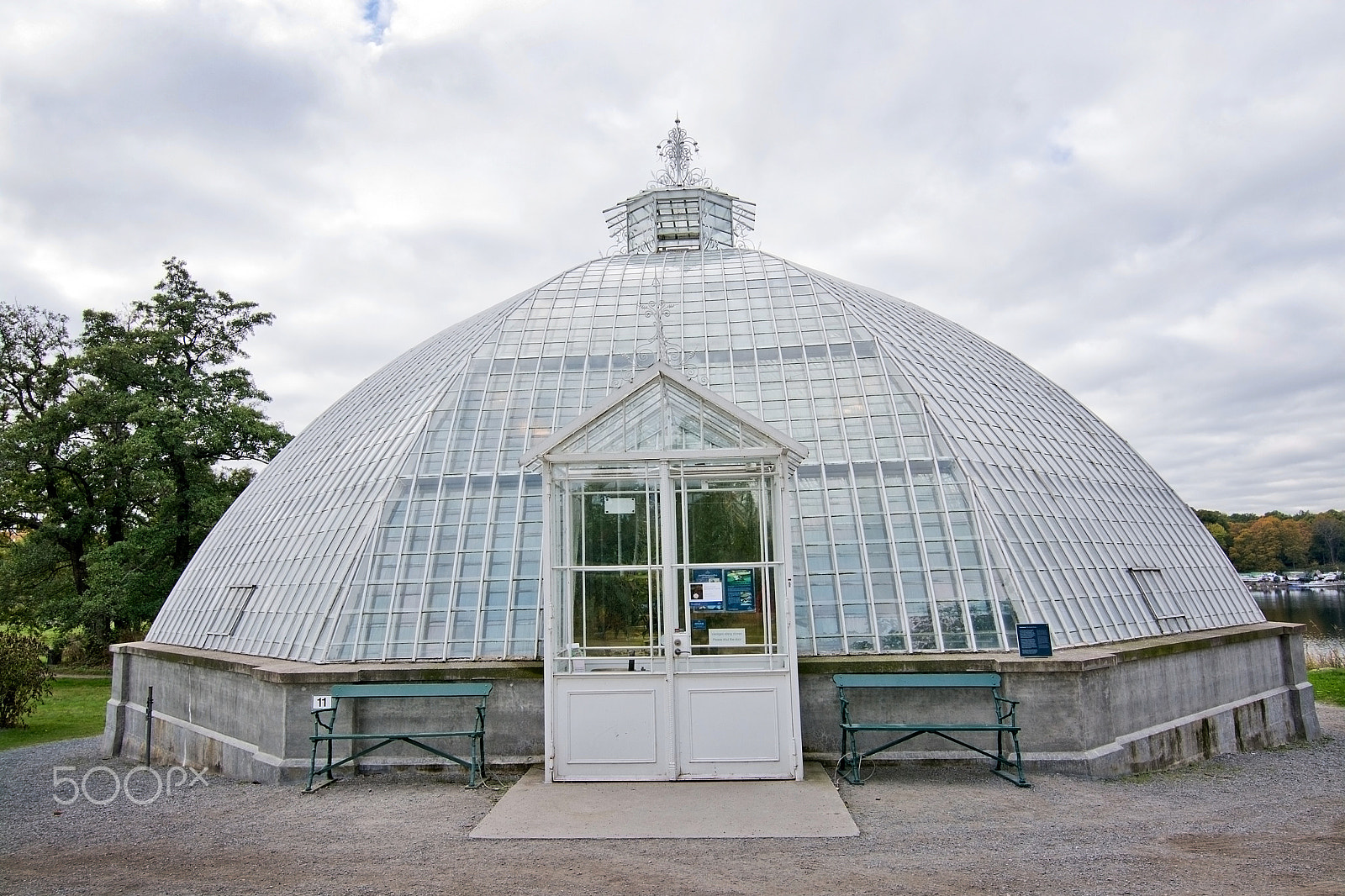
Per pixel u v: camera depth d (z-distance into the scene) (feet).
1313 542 429.79
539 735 48.70
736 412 45.85
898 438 61.67
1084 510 66.90
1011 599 53.67
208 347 169.68
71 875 34.99
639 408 46.60
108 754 70.90
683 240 101.19
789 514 45.68
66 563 165.89
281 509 74.02
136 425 153.99
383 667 50.29
